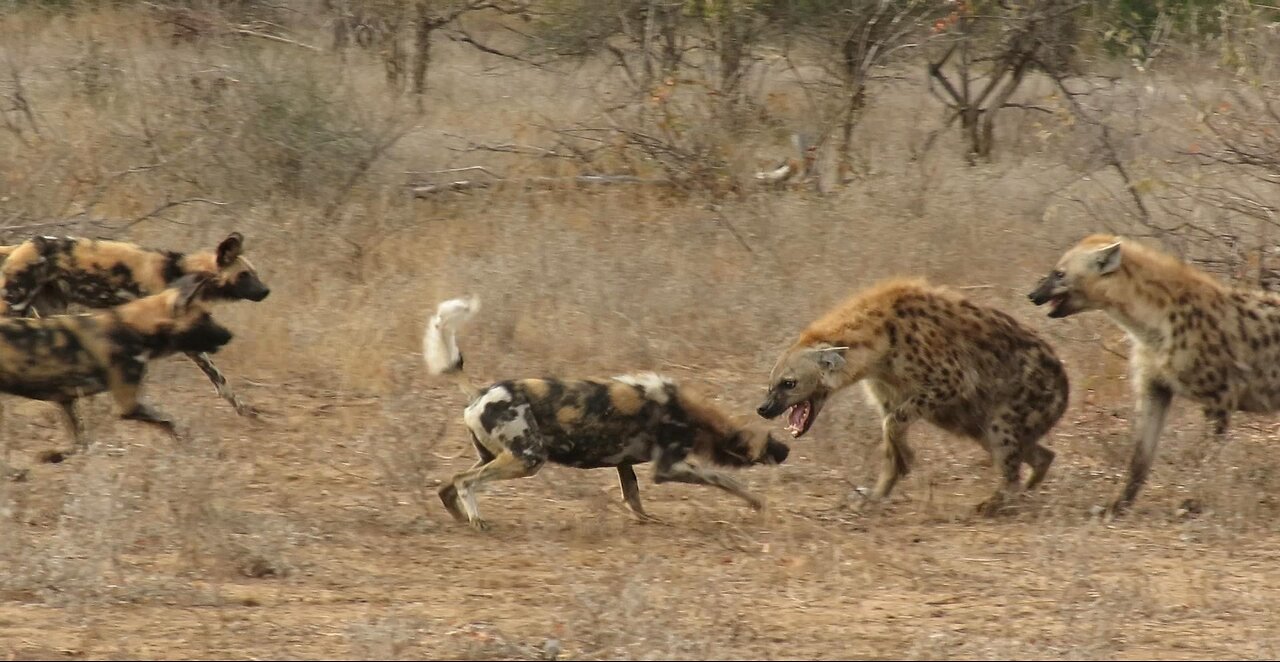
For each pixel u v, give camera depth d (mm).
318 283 39875
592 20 60656
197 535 23969
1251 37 40656
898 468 29531
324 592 22906
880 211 45312
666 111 50438
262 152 47375
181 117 48250
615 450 27234
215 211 44000
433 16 64875
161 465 25578
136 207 44625
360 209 45656
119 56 55500
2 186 43219
